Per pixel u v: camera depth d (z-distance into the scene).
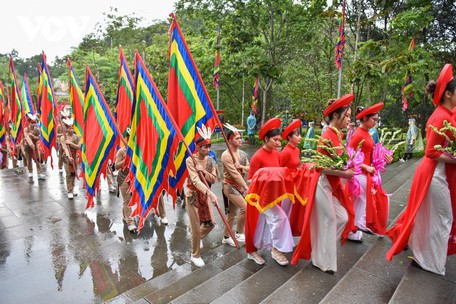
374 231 4.25
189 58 4.71
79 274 4.37
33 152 9.37
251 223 4.07
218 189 8.41
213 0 16.95
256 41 17.69
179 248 5.09
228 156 4.55
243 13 16.86
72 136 7.90
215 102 22.22
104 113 6.04
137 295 3.77
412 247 3.37
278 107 24.06
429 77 13.26
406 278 3.15
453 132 2.91
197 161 4.26
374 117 4.30
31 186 8.71
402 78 13.39
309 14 16.27
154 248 5.10
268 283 3.56
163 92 18.92
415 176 3.29
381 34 14.79
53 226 5.98
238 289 3.44
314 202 3.57
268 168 3.82
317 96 19.03
